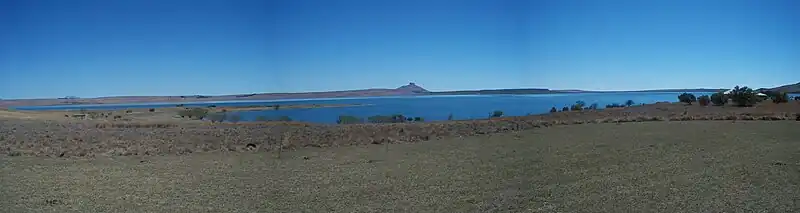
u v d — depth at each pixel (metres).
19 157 20.55
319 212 11.27
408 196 12.57
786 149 17.70
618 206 10.80
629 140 22.25
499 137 26.09
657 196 11.51
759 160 15.55
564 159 17.64
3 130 32.38
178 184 14.66
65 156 20.91
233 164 18.69
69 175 16.25
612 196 11.69
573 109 52.62
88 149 22.97
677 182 12.89
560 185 13.16
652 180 13.29
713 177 13.30
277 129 35.34
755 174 13.41
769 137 21.45
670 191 11.93
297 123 44.12
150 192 13.52
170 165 18.48
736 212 10.02
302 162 19.06
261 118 57.38
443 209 11.19
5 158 20.20
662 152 18.28
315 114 84.56
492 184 13.65
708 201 10.90
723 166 14.84
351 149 23.08
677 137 22.66
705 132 24.31
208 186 14.31
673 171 14.43
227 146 24.22
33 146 23.94
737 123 29.12
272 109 109.38
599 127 29.11
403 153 21.09
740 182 12.59
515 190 12.77
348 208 11.57
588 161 16.97
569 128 29.36
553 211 10.64
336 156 20.69
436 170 16.30
